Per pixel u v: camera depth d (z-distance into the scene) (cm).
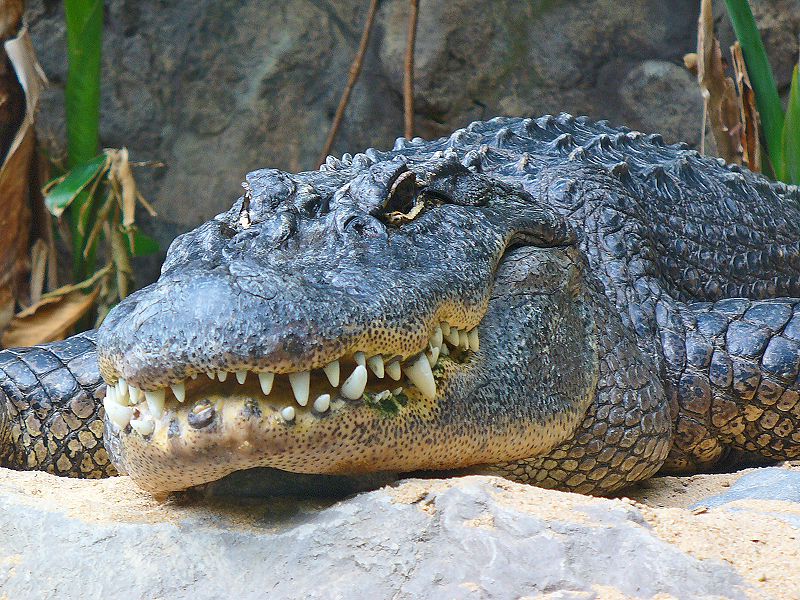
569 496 479
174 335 454
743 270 964
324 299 468
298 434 461
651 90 1507
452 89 1533
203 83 1540
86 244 1241
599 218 816
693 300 906
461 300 542
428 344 519
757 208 1030
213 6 1541
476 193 639
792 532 472
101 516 516
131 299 509
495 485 478
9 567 496
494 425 559
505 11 1516
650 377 719
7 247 1155
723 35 1502
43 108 1488
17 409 754
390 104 1565
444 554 438
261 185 589
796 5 1462
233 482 516
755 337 770
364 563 447
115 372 485
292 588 447
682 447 772
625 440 684
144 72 1526
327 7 1561
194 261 522
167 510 524
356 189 566
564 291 657
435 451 521
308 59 1556
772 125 1252
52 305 1174
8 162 1140
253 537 477
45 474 638
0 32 1132
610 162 935
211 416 458
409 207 582
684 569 414
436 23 1520
